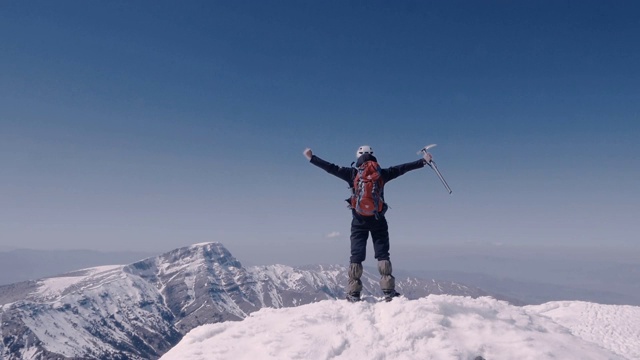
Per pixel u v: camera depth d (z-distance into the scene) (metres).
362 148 8.58
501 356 6.01
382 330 6.57
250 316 7.93
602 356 6.39
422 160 8.31
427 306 6.95
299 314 7.50
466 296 7.83
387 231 8.34
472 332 6.52
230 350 6.55
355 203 8.07
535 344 6.30
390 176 8.28
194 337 7.27
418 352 6.02
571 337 6.98
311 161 8.37
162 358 6.92
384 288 7.86
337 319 7.06
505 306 7.67
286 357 6.04
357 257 8.12
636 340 16.50
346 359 5.95
